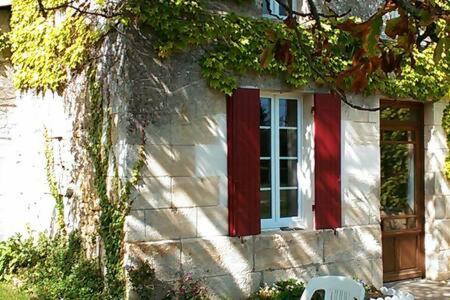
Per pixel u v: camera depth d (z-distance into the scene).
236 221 6.79
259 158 6.97
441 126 8.77
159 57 6.44
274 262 7.10
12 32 8.36
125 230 6.27
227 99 6.83
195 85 6.64
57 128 7.64
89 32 6.84
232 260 6.81
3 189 8.62
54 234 7.71
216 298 6.69
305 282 7.29
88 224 6.96
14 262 7.68
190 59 6.61
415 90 8.25
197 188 6.64
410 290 8.10
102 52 6.70
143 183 6.34
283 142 7.53
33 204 8.23
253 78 6.99
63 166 7.53
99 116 6.76
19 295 6.81
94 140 6.82
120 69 6.38
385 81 7.95
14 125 8.66
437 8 2.85
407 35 2.99
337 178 7.56
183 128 6.56
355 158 7.83
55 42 7.42
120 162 6.34
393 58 3.27
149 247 6.34
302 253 7.30
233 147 6.79
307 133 7.54
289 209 7.57
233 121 6.79
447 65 8.49
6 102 8.65
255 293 6.92
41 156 8.02
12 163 8.62
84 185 7.04
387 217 8.55
